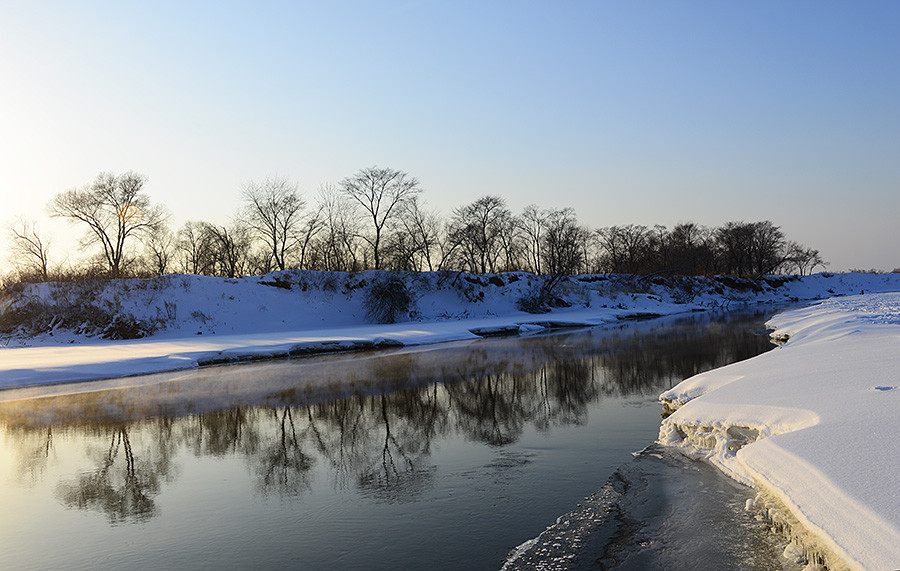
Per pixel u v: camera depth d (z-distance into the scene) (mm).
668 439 10609
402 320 48594
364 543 7340
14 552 7590
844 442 6426
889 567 4043
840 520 4859
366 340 31719
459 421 14031
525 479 9383
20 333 37688
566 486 8914
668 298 66562
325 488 9625
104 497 9664
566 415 13977
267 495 9414
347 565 6754
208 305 42719
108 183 53656
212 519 8469
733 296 75750
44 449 12789
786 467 6109
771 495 6543
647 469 9273
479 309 53125
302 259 58656
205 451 12273
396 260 53188
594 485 8859
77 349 31547
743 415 8984
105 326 38125
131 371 23953
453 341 34438
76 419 15617
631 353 24875
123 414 16062
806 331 22953
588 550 6637
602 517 7559
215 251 60969
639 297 63312
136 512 8922
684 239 98062
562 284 61031
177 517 8625
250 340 33688
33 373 22578
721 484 8211
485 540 7188
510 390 17703
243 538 7730
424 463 10734
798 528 5828
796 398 9156
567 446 11172
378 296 48031
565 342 31141
